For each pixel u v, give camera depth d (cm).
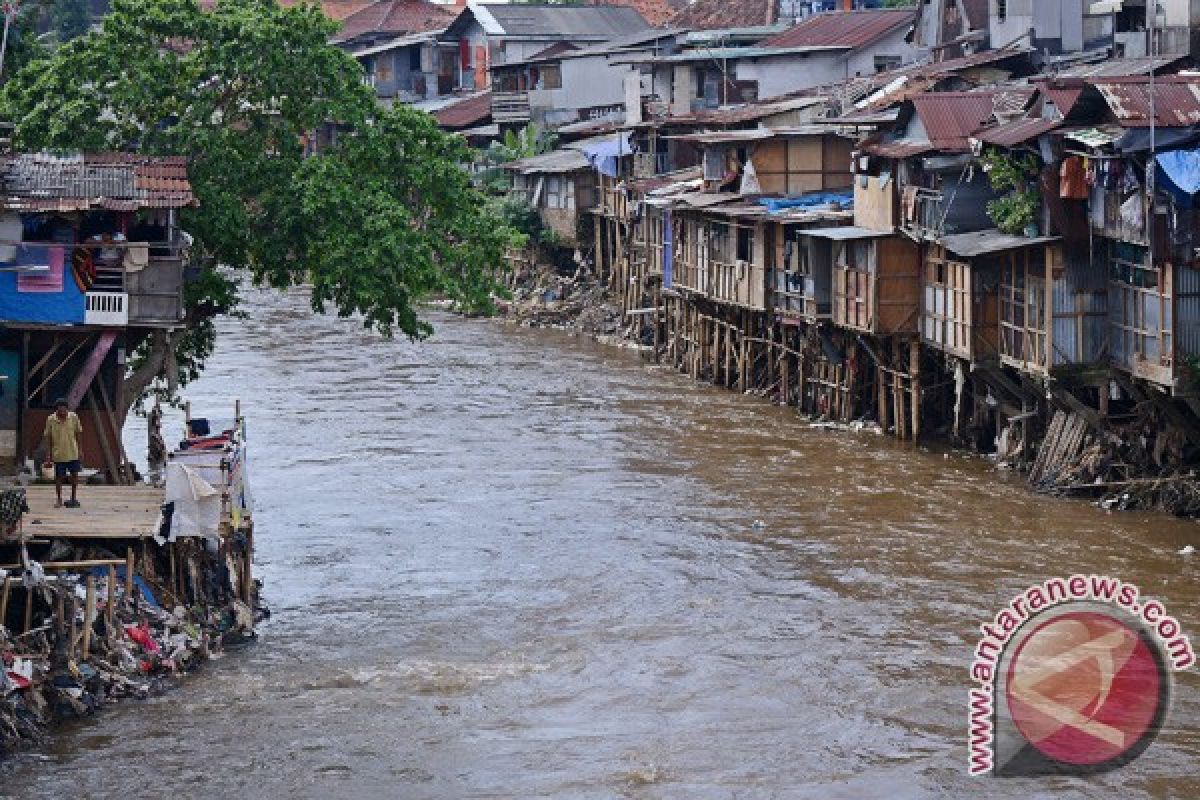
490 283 5053
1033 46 7056
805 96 7681
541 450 6000
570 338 8650
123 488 4062
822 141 6938
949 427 6103
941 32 7956
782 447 5994
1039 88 5119
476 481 5544
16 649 3388
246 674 3703
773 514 5072
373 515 5138
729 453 5912
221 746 3303
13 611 3516
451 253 4938
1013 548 4634
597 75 10431
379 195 4722
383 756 3278
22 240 4175
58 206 4119
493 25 11250
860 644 3897
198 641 3759
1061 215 4994
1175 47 6103
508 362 7869
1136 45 6706
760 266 6794
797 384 6794
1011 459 5578
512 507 5209
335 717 3466
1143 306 4866
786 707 3531
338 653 3869
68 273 4150
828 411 6456
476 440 6169
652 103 8562
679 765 3241
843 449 5934
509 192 9962
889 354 6191
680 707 3544
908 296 5928
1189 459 5022
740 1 11094
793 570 4497
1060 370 5106
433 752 3300
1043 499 5156
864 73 8506
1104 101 4884
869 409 6381
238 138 4772
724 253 7150
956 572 4431
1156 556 4519
